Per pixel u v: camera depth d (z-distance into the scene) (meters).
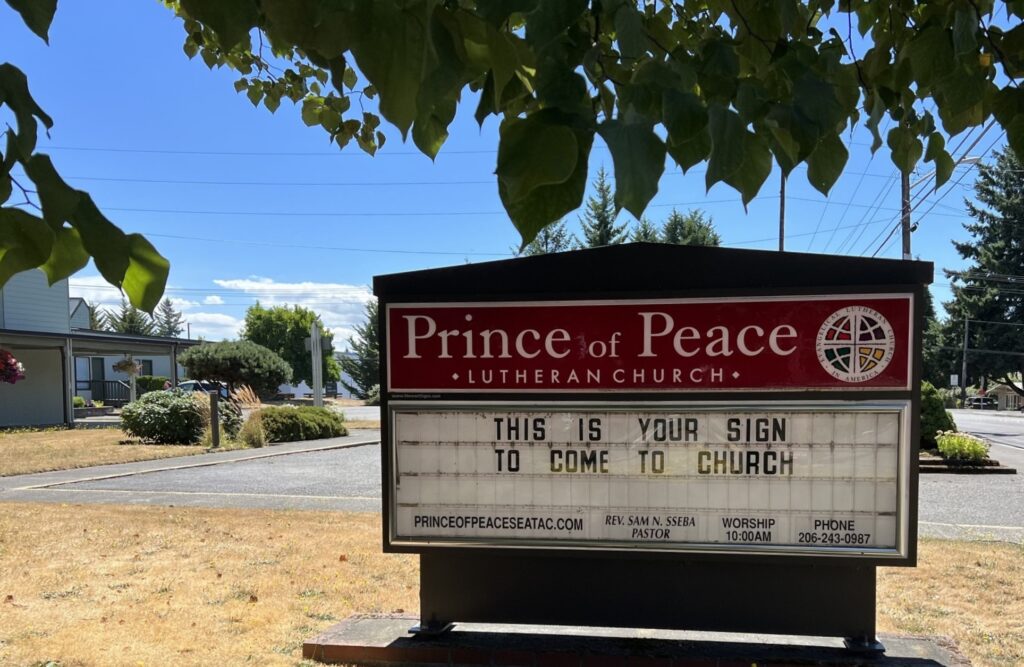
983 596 5.08
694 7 2.44
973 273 53.47
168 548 6.35
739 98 1.41
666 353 3.94
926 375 60.88
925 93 2.07
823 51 1.83
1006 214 52.81
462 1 1.32
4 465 11.81
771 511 3.85
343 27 0.97
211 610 4.79
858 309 3.78
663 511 3.94
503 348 4.06
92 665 3.90
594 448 3.99
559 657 3.85
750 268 3.89
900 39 2.03
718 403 3.89
